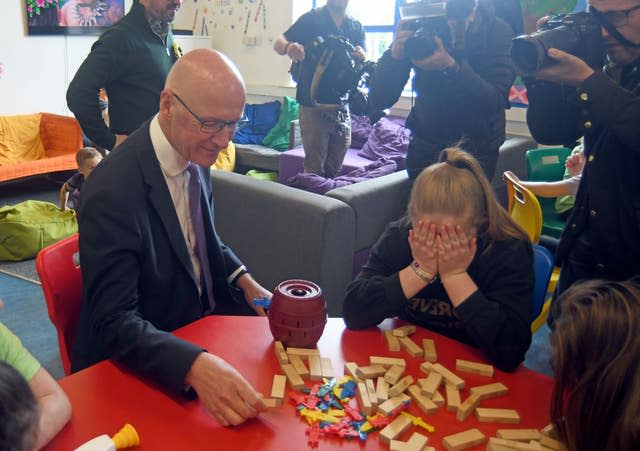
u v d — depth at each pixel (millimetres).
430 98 2180
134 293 1241
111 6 5688
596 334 803
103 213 1230
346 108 3520
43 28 5141
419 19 1983
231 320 1317
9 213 3676
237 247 2906
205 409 1010
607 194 1395
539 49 1256
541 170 3367
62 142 5105
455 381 1103
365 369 1118
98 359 1266
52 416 931
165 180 1338
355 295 1322
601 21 1301
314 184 3309
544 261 1742
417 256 1258
